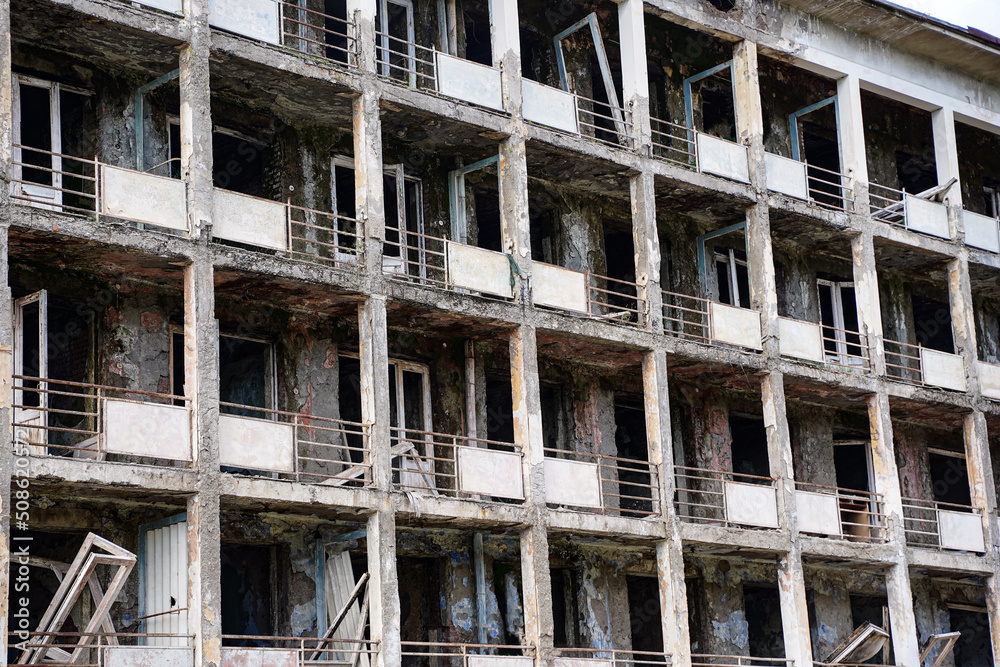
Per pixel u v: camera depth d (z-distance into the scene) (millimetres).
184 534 20031
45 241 19562
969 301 31578
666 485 25203
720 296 30688
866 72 31031
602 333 25219
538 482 23609
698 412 28578
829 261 31875
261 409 20969
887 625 28844
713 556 27422
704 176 27531
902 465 31984
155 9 21547
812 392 29156
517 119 25172
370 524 21672
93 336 21266
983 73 33469
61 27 20797
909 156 34562
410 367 25016
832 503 27859
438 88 24328
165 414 19656
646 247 26328
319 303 23094
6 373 18297
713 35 28938
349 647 21812
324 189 24500
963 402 30766
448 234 25969
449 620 23938
